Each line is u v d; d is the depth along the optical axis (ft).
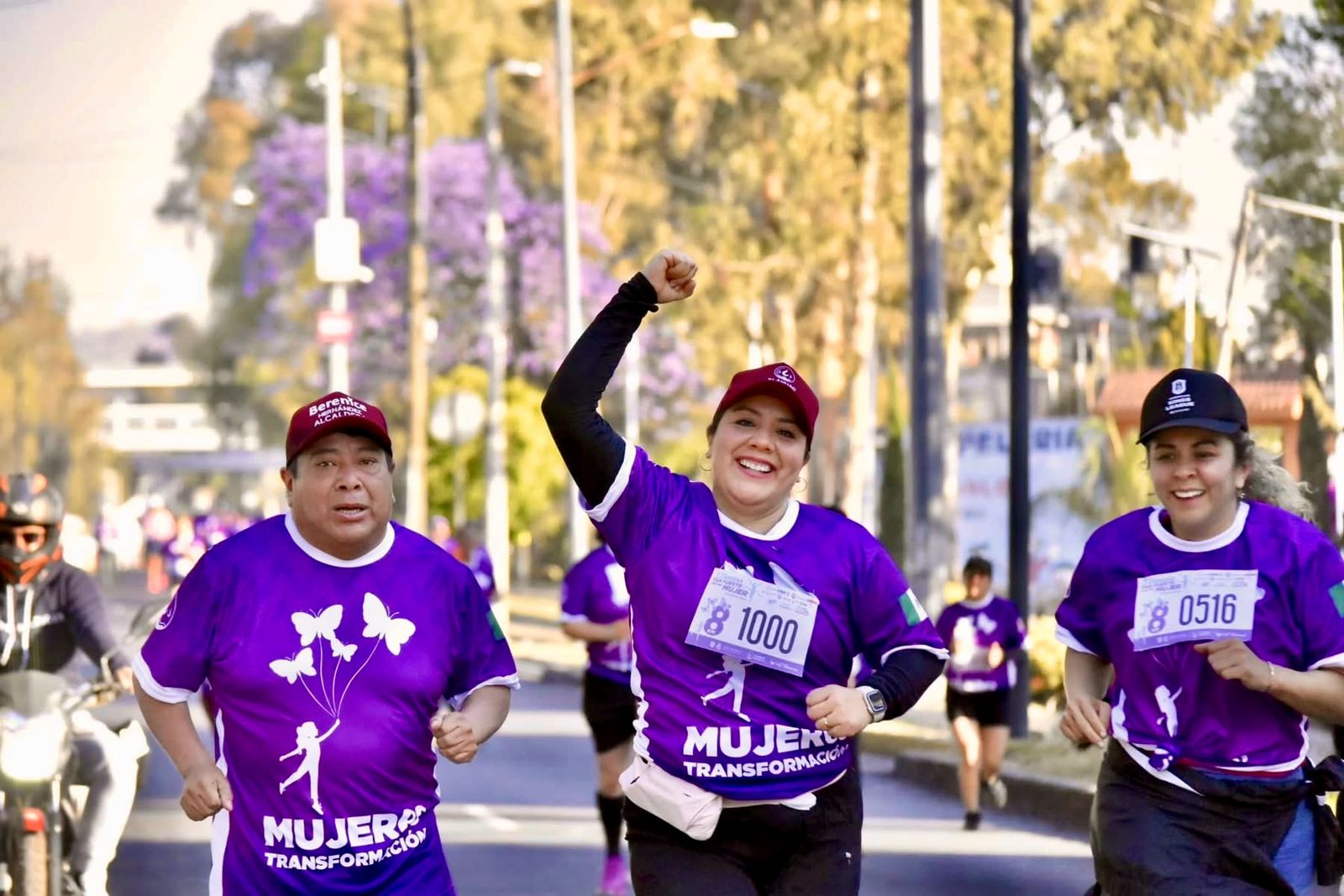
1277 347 112.88
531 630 138.82
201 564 20.92
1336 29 111.24
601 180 178.09
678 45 151.64
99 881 32.73
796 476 21.63
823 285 154.30
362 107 252.83
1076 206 127.34
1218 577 22.65
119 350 501.56
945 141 130.31
